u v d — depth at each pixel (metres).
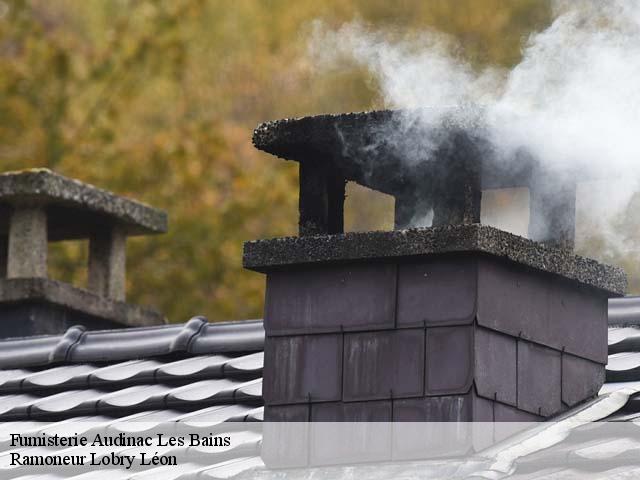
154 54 66.81
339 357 18.19
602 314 19.39
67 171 65.06
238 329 25.09
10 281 31.42
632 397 18.53
